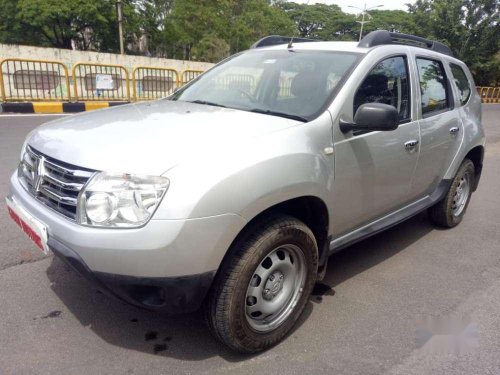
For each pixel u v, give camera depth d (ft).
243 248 7.46
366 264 12.16
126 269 6.75
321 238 9.34
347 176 9.30
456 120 13.71
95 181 6.81
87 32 121.80
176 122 8.51
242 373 7.74
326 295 10.44
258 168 7.32
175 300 7.02
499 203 18.63
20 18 104.01
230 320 7.51
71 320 8.87
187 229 6.65
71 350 8.05
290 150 7.91
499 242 14.21
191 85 12.35
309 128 8.52
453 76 14.23
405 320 9.56
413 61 11.85
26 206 8.07
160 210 6.63
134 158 6.95
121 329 8.72
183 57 136.36
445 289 11.00
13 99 40.42
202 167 6.88
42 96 44.27
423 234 14.57
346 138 9.18
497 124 50.78
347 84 9.49
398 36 12.34
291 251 8.43
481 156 15.58
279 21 158.51
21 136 25.77
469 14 125.49
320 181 8.43
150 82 51.39
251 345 8.02
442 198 13.91
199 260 6.86
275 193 7.53
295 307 8.73
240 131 7.96
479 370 8.10
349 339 8.82
